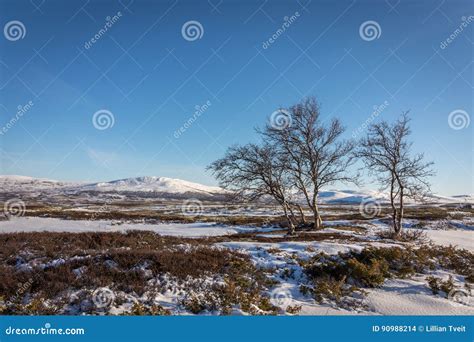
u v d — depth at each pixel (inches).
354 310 378.9
